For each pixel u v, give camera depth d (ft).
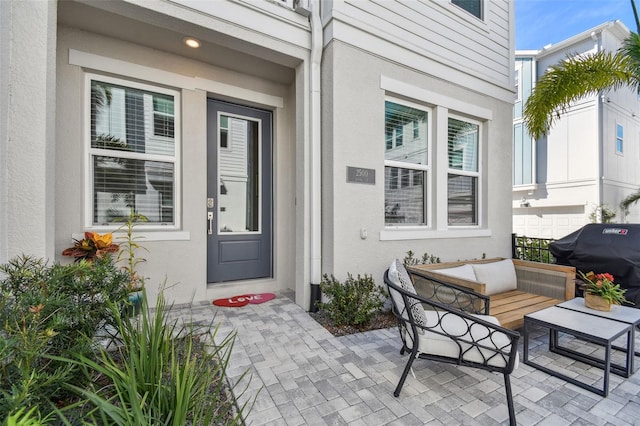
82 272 5.65
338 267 11.46
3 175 7.12
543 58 32.63
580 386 7.09
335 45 11.40
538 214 33.04
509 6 17.26
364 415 5.94
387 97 13.14
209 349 8.25
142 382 4.64
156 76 11.60
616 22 27.35
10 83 7.16
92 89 10.99
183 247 12.16
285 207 14.70
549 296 11.32
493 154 16.43
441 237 14.23
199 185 12.53
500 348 6.21
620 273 11.71
